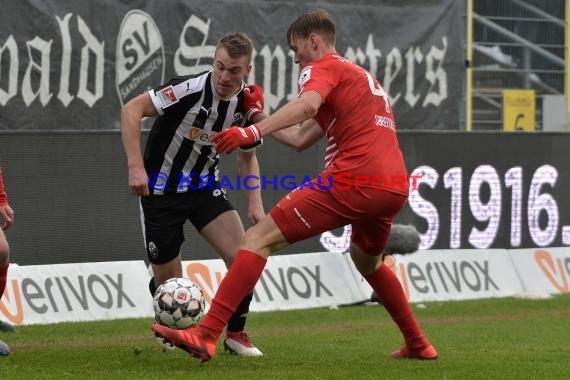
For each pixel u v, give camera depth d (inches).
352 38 1438.2
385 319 1131.3
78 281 1114.7
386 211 730.8
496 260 1389.0
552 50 1626.5
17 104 1259.2
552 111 1620.3
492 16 1583.4
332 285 1272.1
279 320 1116.5
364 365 759.7
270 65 1396.4
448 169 1365.7
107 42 1305.4
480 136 1382.9
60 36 1278.3
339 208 721.0
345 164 720.3
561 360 803.4
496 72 1585.9
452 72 1514.5
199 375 705.6
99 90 1305.4
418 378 698.8
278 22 1400.1
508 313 1194.6
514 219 1411.2
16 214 1116.5
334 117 731.4
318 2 1419.8
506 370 740.0
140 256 1184.2
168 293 765.3
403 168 741.9
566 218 1449.3
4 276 824.9
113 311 1122.7
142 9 1322.6
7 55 1250.6
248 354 812.6
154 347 869.2
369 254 768.9
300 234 725.9
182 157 814.5
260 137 686.5
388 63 1462.8
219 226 821.2
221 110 806.5
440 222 1362.0
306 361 784.9
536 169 1423.5
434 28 1494.8
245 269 716.0
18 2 1253.7
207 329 706.2
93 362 773.3
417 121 1489.9
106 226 1163.9
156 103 790.5
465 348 882.8
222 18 1366.9
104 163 1160.8
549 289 1413.6
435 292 1323.8
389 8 1461.6
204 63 1364.4
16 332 991.6
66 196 1143.0
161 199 820.6
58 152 1136.8
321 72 720.3
